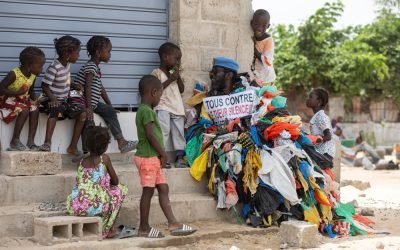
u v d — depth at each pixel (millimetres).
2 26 7613
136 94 8414
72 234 6102
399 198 11344
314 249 6402
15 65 7684
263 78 8859
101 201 6266
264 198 7332
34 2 7785
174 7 8508
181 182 7754
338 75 28312
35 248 5801
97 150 6348
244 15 8852
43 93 7418
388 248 6469
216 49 8656
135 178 7441
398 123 29844
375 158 19203
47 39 7863
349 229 7434
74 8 8016
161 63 8211
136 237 6457
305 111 28625
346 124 29109
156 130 6633
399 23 31703
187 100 8445
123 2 8305
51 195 6852
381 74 29062
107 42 7680
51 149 7504
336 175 9047
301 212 7449
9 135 7176
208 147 7914
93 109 7660
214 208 7551
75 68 8023
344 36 30984
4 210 6391
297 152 7547
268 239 6910
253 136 7652
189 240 6613
